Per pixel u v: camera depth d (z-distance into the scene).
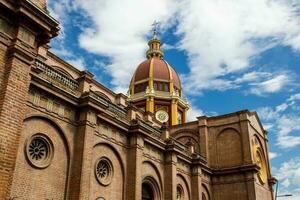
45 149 20.09
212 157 42.09
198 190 34.81
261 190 41.62
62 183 20.52
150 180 29.36
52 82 21.30
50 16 15.92
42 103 20.27
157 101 59.75
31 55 15.22
